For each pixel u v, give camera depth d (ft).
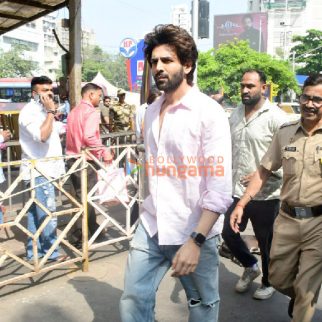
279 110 11.70
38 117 12.76
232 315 10.78
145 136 7.47
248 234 16.70
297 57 187.21
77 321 10.40
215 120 6.71
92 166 13.16
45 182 11.78
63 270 13.12
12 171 25.72
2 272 12.98
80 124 14.49
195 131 6.82
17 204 19.20
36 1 18.72
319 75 8.51
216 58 132.98
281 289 9.65
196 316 7.64
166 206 7.14
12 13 20.89
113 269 13.32
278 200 11.34
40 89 12.62
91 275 12.85
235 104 132.77
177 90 6.97
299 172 8.87
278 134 9.47
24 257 14.20
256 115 11.49
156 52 6.79
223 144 6.71
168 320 10.46
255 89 11.25
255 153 11.47
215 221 6.70
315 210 8.80
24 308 10.92
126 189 14.26
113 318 10.55
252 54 131.95
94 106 15.05
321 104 8.50
